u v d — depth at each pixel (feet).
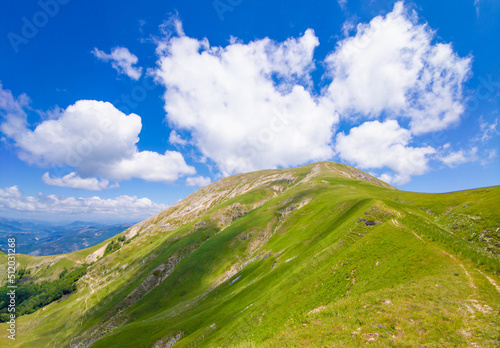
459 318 68.08
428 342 59.41
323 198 559.79
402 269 123.03
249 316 197.88
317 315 90.79
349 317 80.59
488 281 91.15
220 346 182.91
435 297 83.97
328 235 277.85
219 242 622.95
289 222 522.06
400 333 64.95
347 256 170.19
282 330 88.74
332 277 160.66
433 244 134.41
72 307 634.02
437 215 306.14
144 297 548.72
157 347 294.05
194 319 309.42
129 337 345.72
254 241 597.93
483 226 181.06
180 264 597.11
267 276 281.95
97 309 571.28
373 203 262.88
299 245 326.24
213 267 561.02
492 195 245.24
